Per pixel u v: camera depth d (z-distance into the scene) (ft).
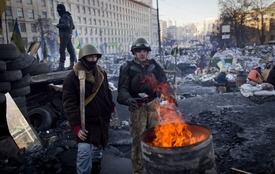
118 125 17.67
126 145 13.85
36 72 19.90
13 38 22.89
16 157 11.15
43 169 9.85
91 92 8.11
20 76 16.02
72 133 15.87
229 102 20.33
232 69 59.16
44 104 21.35
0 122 12.85
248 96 21.54
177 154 5.59
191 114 17.67
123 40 309.83
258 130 13.34
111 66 79.66
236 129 14.03
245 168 9.70
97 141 8.07
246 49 75.31
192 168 5.65
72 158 10.71
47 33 167.32
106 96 8.67
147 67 8.79
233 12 143.02
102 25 260.83
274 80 23.34
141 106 8.59
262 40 148.25
